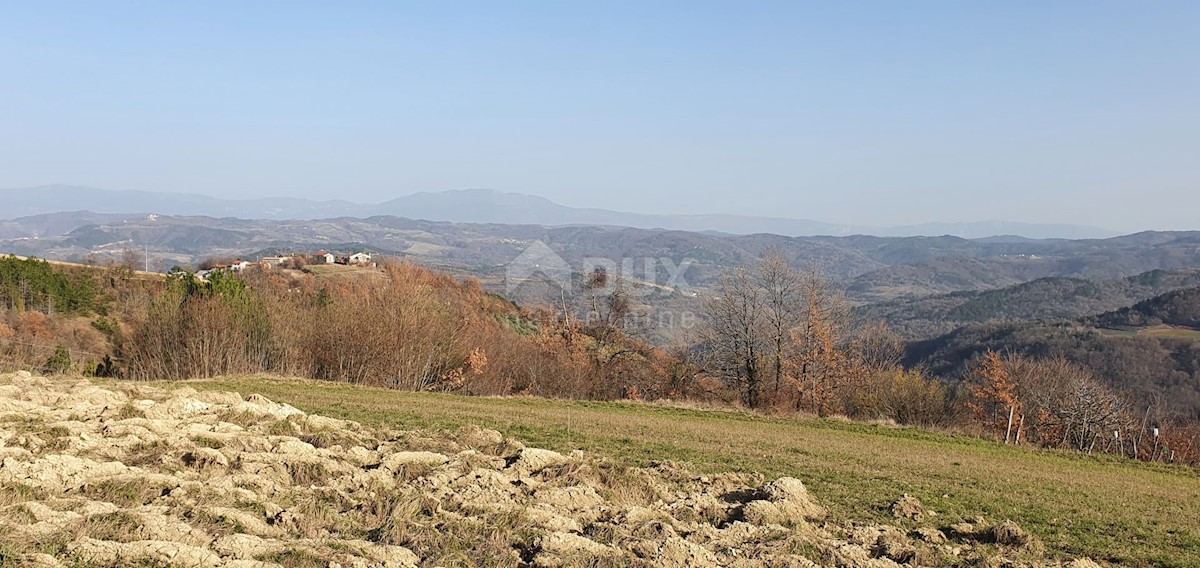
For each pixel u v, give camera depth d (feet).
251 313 143.84
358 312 150.30
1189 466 99.50
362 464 44.91
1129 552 41.73
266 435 47.75
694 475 51.08
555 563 29.07
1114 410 164.76
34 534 25.39
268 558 26.61
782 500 42.27
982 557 36.65
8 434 39.04
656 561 30.17
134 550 24.67
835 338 157.17
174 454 39.63
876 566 33.35
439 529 32.45
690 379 170.19
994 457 89.25
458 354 160.15
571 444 64.34
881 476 62.39
